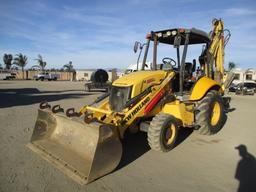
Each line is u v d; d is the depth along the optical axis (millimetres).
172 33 6598
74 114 4938
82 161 4449
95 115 5203
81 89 24000
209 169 4734
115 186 4016
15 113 9703
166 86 6059
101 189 3906
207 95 6867
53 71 66875
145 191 3889
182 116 5918
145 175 4434
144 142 6207
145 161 5059
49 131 5547
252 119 9523
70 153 4770
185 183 4172
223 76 9055
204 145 6156
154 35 6953
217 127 7070
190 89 6961
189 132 7301
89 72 66375
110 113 4984
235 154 5555
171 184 4129
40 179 4164
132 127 5438
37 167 4605
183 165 4898
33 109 10758
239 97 20328
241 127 8094
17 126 7559
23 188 3881
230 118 9680
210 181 4254
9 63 78625
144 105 5312
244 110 11906
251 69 40969
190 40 7465
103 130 4066
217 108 7141
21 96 16297
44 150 5031
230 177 4410
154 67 7031
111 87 5855
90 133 4578
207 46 7672
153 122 5242
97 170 4039
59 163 4484
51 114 5316
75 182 4090
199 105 6648
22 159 4949
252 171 4668
